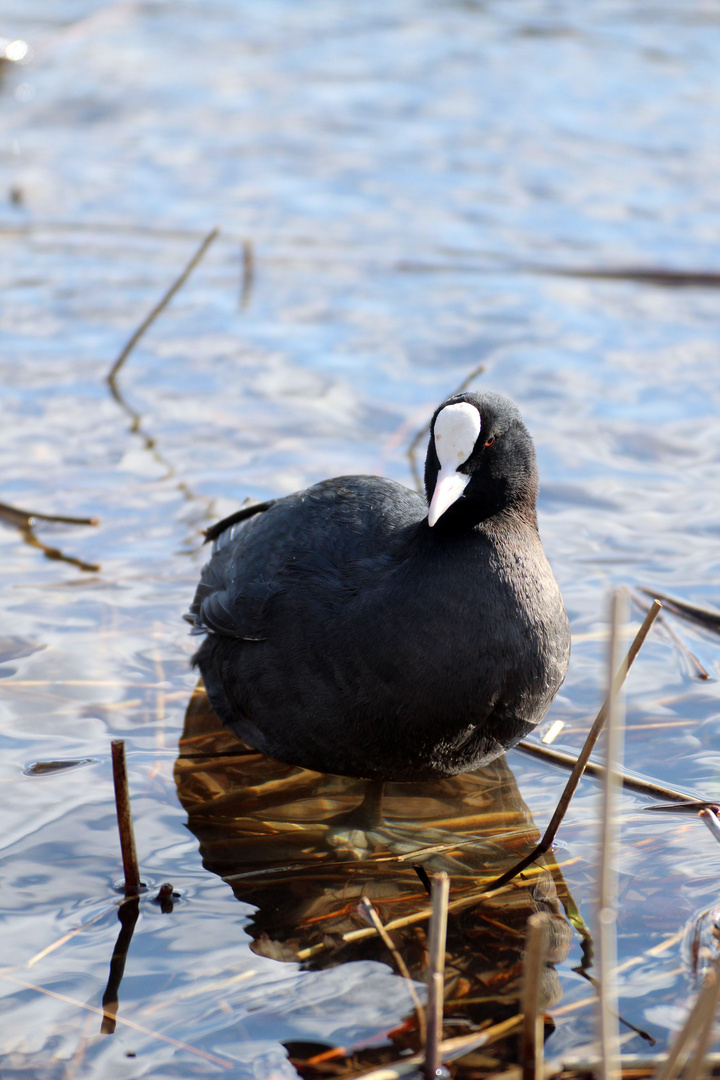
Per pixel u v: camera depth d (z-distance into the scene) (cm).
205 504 1206
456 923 700
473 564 756
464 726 762
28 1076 585
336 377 1477
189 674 963
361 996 641
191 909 710
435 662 744
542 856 759
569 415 1380
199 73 2605
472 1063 591
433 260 1792
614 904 705
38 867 738
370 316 1634
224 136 2273
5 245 1848
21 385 1442
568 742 884
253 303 1675
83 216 1958
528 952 541
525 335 1574
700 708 904
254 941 684
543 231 1888
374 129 2288
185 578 1084
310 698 784
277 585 822
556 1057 594
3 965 657
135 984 646
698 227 1889
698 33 2823
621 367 1495
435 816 820
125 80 2569
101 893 720
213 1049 603
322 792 853
